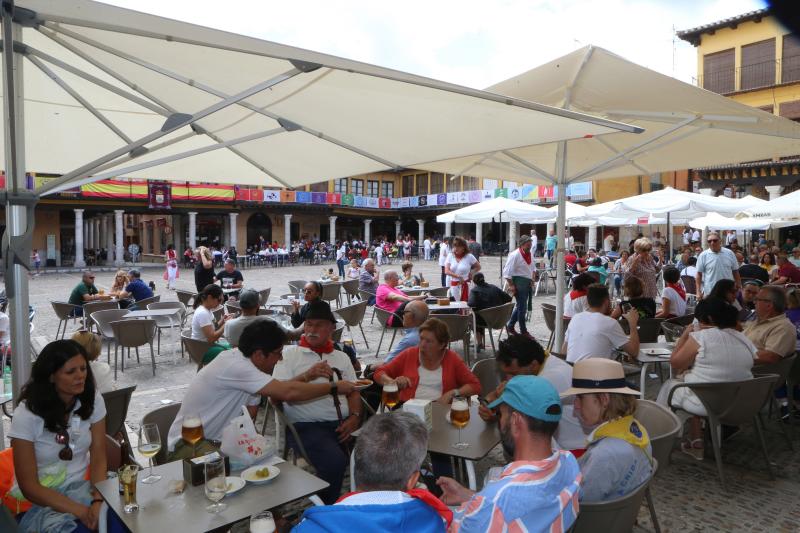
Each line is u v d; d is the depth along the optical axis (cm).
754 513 348
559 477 176
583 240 3209
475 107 295
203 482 234
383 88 287
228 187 3459
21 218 287
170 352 860
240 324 538
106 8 196
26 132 420
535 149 629
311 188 4288
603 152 642
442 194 3956
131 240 4597
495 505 168
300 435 359
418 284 1145
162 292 1870
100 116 352
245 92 246
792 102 2516
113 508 216
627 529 223
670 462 426
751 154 575
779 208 923
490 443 283
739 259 1369
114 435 369
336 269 2962
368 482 165
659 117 532
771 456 435
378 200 4356
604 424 227
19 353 293
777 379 390
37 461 256
